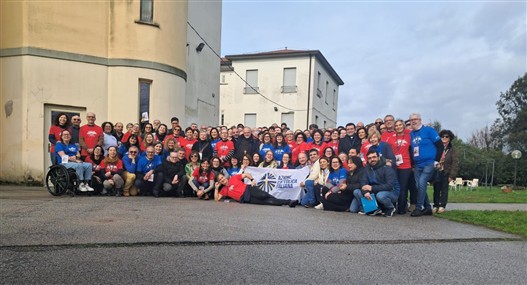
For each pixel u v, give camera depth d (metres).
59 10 10.88
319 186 7.92
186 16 13.19
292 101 29.12
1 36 10.76
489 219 6.86
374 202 7.05
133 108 11.60
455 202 10.68
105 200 7.48
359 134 8.66
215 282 3.31
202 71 16.92
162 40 12.04
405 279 3.60
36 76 10.61
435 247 4.81
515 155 26.36
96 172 8.25
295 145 9.57
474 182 23.44
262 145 9.64
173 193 8.77
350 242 4.86
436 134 7.19
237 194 8.27
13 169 10.60
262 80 29.77
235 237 4.82
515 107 52.00
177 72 12.55
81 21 11.16
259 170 8.52
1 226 4.87
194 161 8.65
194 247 4.30
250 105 30.05
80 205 6.68
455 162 7.80
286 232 5.24
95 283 3.20
